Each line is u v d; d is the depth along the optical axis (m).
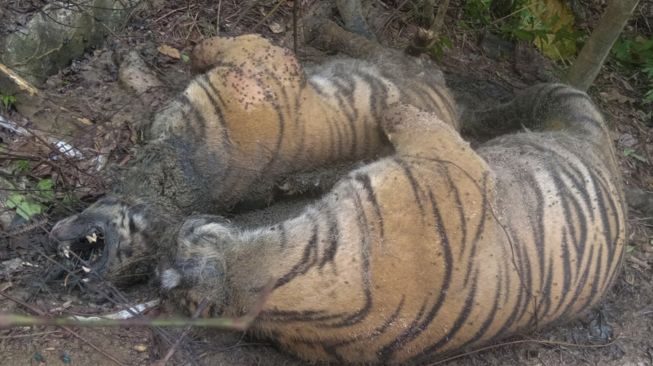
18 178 2.48
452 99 2.98
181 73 3.02
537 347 2.54
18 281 2.24
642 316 2.76
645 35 4.17
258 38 2.54
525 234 2.29
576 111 2.87
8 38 2.69
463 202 2.23
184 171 2.41
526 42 3.73
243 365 2.25
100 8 2.98
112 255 2.21
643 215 3.20
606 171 2.62
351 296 2.11
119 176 2.39
